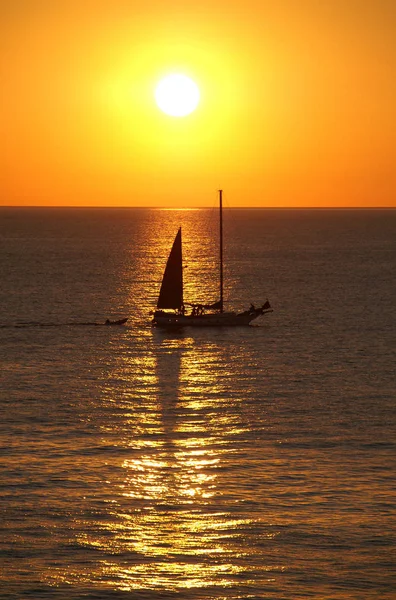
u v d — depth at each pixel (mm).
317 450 162625
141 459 156625
